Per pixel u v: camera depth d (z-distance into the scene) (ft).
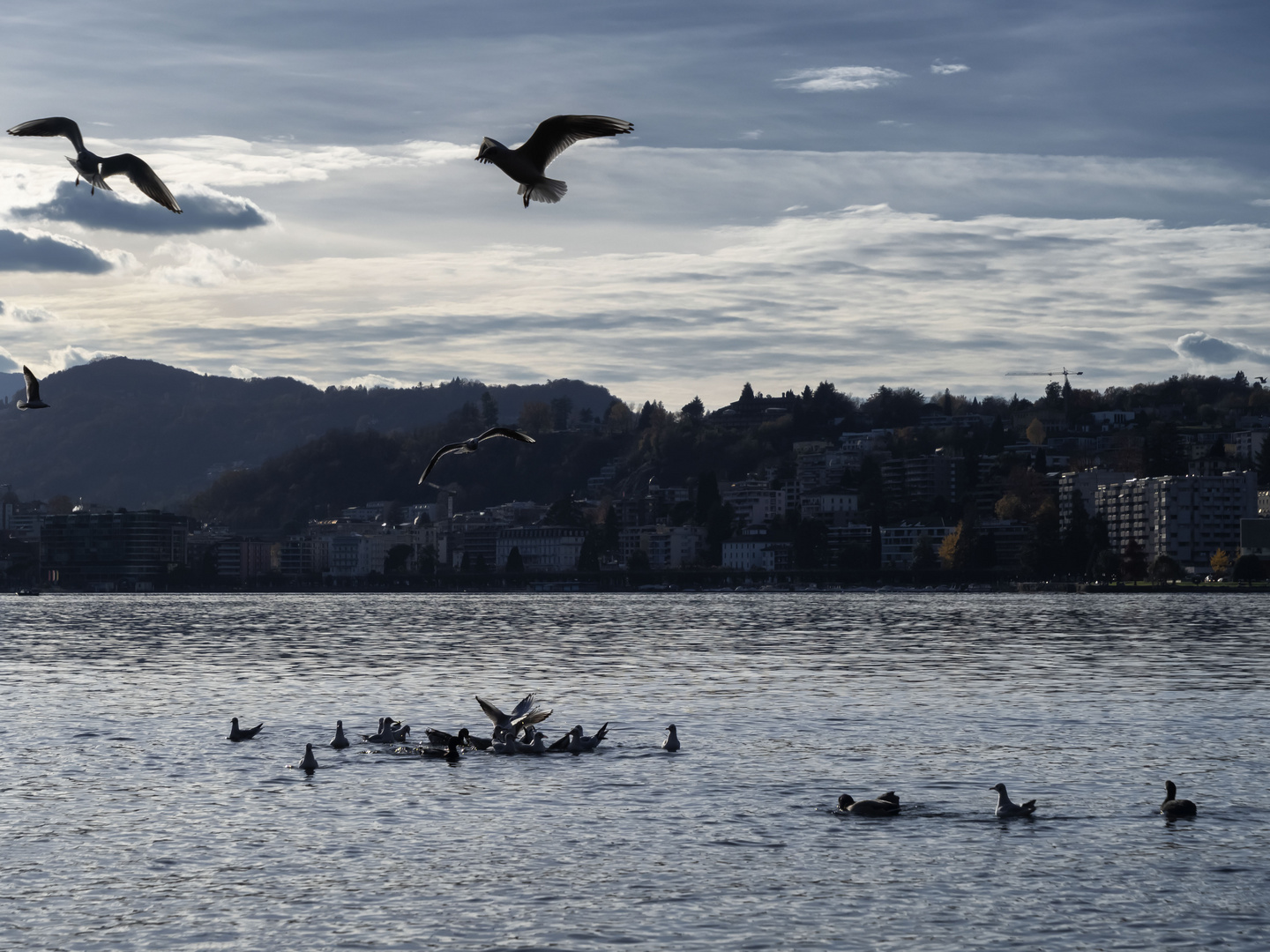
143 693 351.46
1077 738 260.42
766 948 136.05
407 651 533.55
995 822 186.91
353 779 217.15
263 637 640.58
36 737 263.29
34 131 62.64
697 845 174.81
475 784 213.25
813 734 265.75
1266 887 155.33
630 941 138.51
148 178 62.08
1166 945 136.05
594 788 209.77
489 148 60.13
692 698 335.47
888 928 141.69
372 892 154.92
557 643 578.25
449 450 77.20
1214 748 246.68
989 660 459.32
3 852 171.73
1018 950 134.92
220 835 180.55
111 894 154.40
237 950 136.26
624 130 60.54
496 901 151.33
